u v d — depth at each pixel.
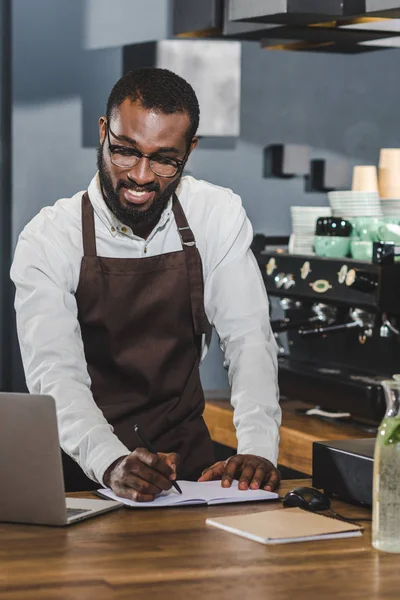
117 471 2.37
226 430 4.37
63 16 5.02
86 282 2.85
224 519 2.17
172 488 2.45
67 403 2.57
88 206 2.88
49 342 2.67
